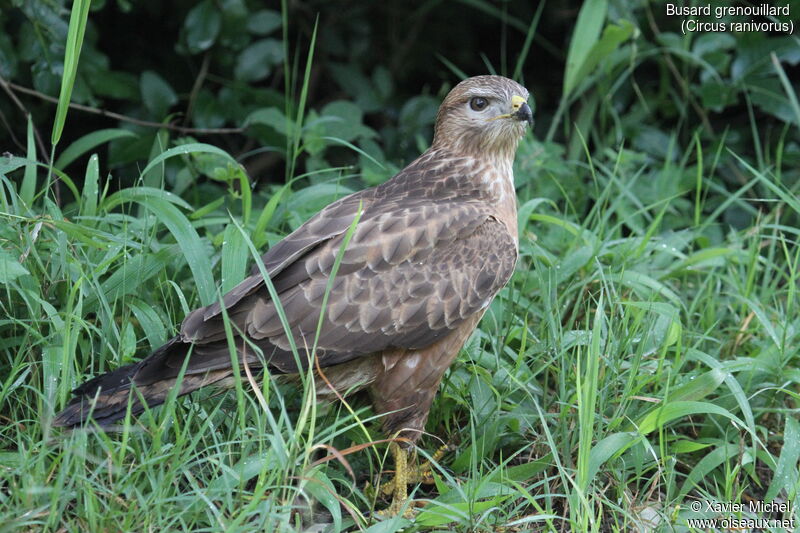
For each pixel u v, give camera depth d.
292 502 7.91
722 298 11.90
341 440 9.50
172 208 9.59
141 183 12.45
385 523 7.87
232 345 7.60
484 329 10.39
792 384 10.41
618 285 10.70
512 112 9.80
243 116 14.59
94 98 14.77
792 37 14.61
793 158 14.89
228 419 8.90
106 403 8.05
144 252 9.66
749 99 14.58
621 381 9.59
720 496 9.08
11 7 12.88
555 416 9.31
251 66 14.43
